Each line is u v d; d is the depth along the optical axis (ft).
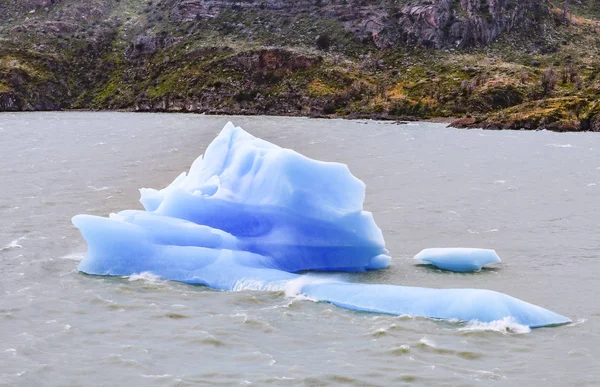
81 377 82.94
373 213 185.37
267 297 110.42
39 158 307.99
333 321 100.17
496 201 204.33
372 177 254.88
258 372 83.82
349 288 109.50
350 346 91.35
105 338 94.53
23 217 175.22
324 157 321.11
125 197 208.23
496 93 605.73
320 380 81.66
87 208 189.47
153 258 122.11
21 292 113.29
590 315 103.14
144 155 321.93
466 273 126.21
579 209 191.93
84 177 250.57
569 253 141.90
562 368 84.64
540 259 136.98
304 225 123.54
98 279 119.75
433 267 129.70
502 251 144.15
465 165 288.51
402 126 515.91
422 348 90.33
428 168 279.90
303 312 103.81
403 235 159.43
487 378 82.12
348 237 123.13
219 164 136.15
